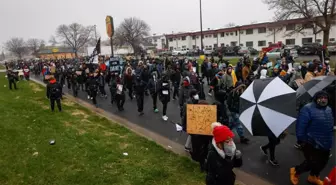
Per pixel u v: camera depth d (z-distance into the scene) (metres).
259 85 5.21
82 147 7.09
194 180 5.25
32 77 33.53
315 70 9.41
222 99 5.53
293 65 13.68
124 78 14.13
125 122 10.07
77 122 9.84
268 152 6.67
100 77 15.45
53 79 11.76
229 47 45.41
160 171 5.58
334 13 29.08
